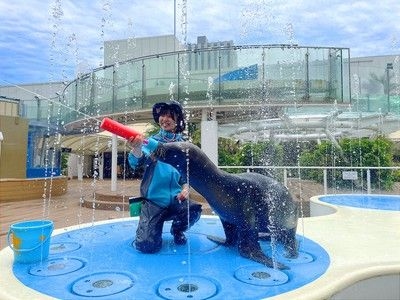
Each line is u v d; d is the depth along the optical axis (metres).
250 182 3.01
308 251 3.13
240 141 16.67
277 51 11.01
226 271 2.62
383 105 14.05
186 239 3.55
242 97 11.05
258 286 2.29
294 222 3.09
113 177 13.11
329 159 15.56
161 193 3.29
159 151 2.61
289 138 15.55
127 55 14.29
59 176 16.66
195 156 2.78
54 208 10.67
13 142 15.09
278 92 11.06
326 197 8.06
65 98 15.91
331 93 11.25
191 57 11.41
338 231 4.04
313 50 11.15
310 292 2.12
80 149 26.80
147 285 2.34
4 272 2.56
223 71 11.15
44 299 2.04
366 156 15.41
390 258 2.88
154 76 11.78
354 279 2.41
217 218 4.82
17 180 13.10
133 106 12.13
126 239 3.66
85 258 2.97
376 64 17.73
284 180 8.79
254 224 2.99
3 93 19.48
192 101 11.30
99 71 13.11
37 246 2.83
